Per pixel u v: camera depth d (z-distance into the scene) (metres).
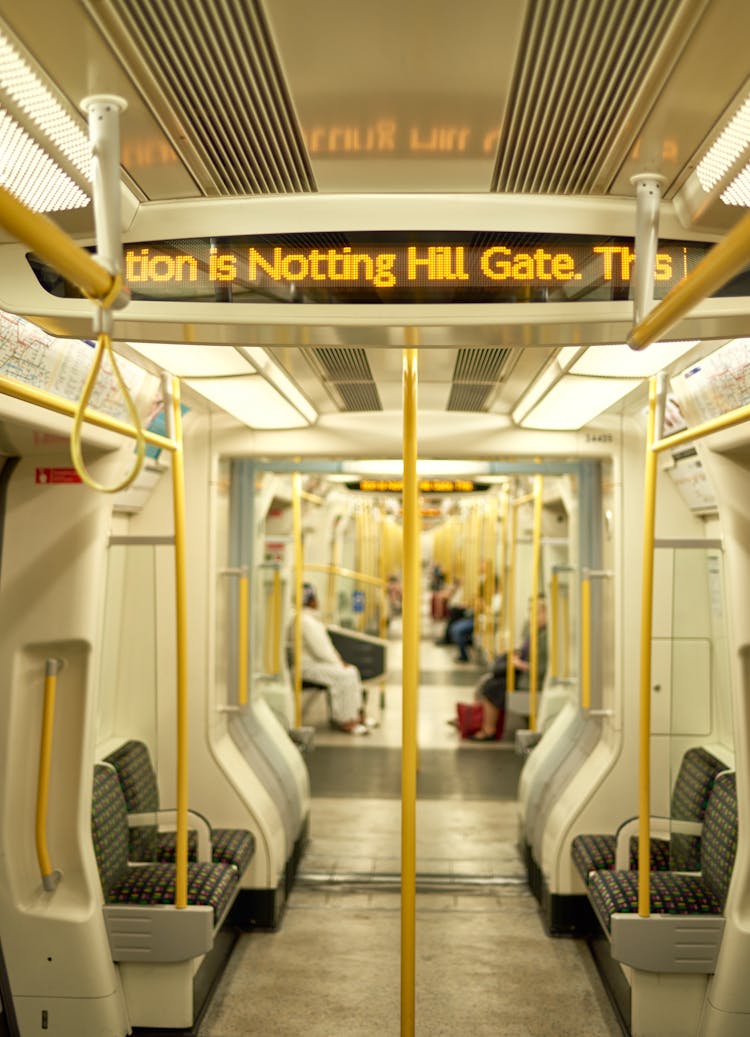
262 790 5.42
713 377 3.37
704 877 4.20
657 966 3.80
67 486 3.79
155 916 3.87
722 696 4.37
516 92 1.66
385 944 5.01
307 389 4.36
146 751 4.96
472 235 2.10
